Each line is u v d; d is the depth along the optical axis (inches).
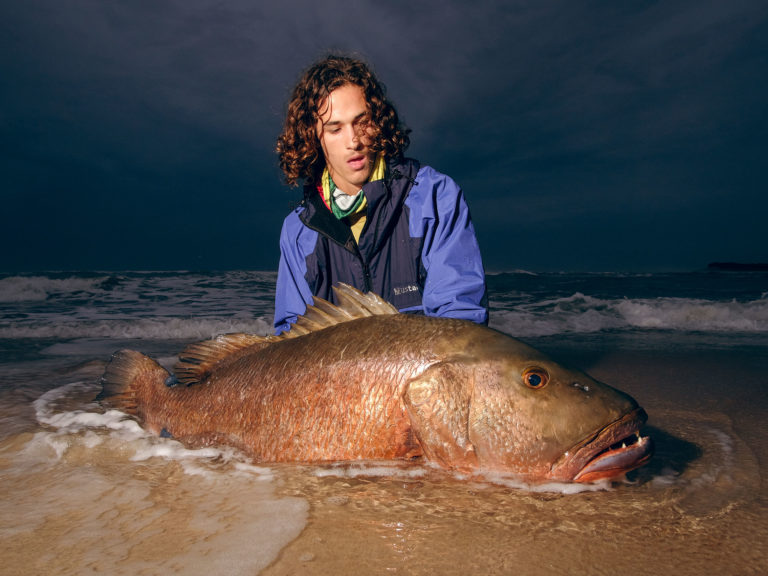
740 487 84.0
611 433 78.3
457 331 88.6
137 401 124.8
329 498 79.9
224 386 106.7
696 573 60.4
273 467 92.7
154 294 576.7
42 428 120.1
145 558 63.7
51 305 472.7
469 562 62.9
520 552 65.0
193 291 610.9
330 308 101.5
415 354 87.1
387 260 129.6
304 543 67.1
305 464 92.4
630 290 674.2
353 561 63.1
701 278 964.6
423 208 123.6
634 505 77.3
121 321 345.1
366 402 88.7
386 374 88.0
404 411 86.0
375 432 88.2
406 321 92.4
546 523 72.1
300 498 80.0
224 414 104.6
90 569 61.3
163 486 86.1
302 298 134.6
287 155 132.6
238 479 88.1
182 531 70.6
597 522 72.2
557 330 320.2
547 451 80.0
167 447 104.5
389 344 89.8
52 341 285.7
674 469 91.8
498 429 81.2
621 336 292.0
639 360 210.2
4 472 93.7
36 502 80.5
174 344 274.5
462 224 123.0
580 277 1000.9
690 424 121.4
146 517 74.9
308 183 136.6
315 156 130.5
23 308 447.8
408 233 126.8
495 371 82.8
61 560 63.4
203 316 394.6
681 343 260.5
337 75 120.7
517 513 75.0
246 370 105.0
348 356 92.0
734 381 168.2
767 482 86.0
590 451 78.6
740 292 637.9
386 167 127.4
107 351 248.8
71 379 182.1
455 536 68.8
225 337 114.4
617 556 64.0
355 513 75.1
